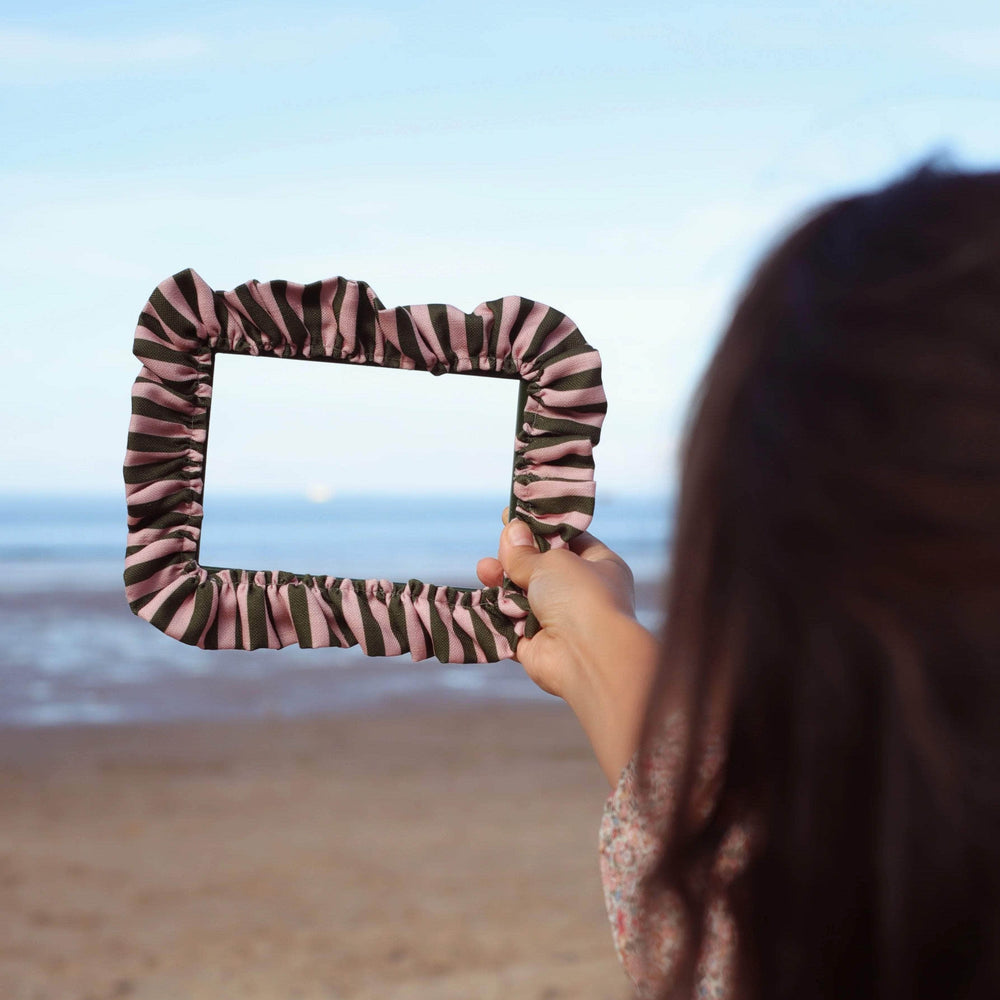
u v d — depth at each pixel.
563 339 1.53
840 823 0.57
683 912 0.67
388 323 1.50
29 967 6.08
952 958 0.55
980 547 0.54
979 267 0.58
